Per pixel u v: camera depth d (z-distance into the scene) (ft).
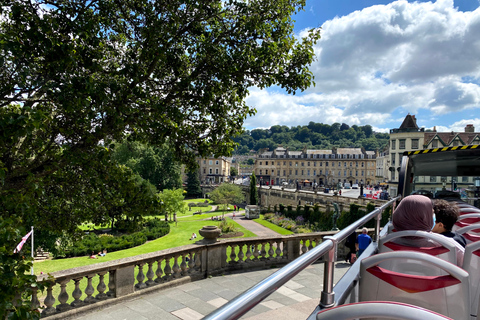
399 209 8.94
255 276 31.35
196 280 29.84
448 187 22.61
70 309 22.20
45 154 22.66
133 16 24.94
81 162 22.36
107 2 22.75
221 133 31.27
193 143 30.12
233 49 27.17
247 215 210.59
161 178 241.35
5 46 15.72
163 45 23.86
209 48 25.16
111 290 24.59
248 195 312.50
